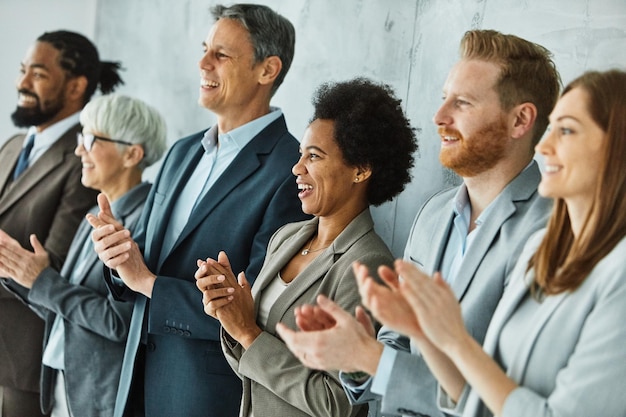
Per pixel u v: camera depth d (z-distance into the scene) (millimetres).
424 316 1837
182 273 3326
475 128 2424
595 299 1856
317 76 3932
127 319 3635
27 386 4223
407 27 3553
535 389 1900
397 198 3557
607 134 1863
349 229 2762
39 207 4250
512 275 2107
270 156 3363
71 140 4398
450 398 2059
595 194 1878
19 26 5539
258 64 3414
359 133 2746
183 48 4801
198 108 4688
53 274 3838
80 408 3727
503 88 2416
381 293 1911
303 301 2717
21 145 4570
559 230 1960
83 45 4578
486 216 2393
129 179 3986
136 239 3539
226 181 3332
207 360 3279
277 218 3234
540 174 2441
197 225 3316
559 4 3010
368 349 2119
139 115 3963
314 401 2623
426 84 3459
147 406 3348
